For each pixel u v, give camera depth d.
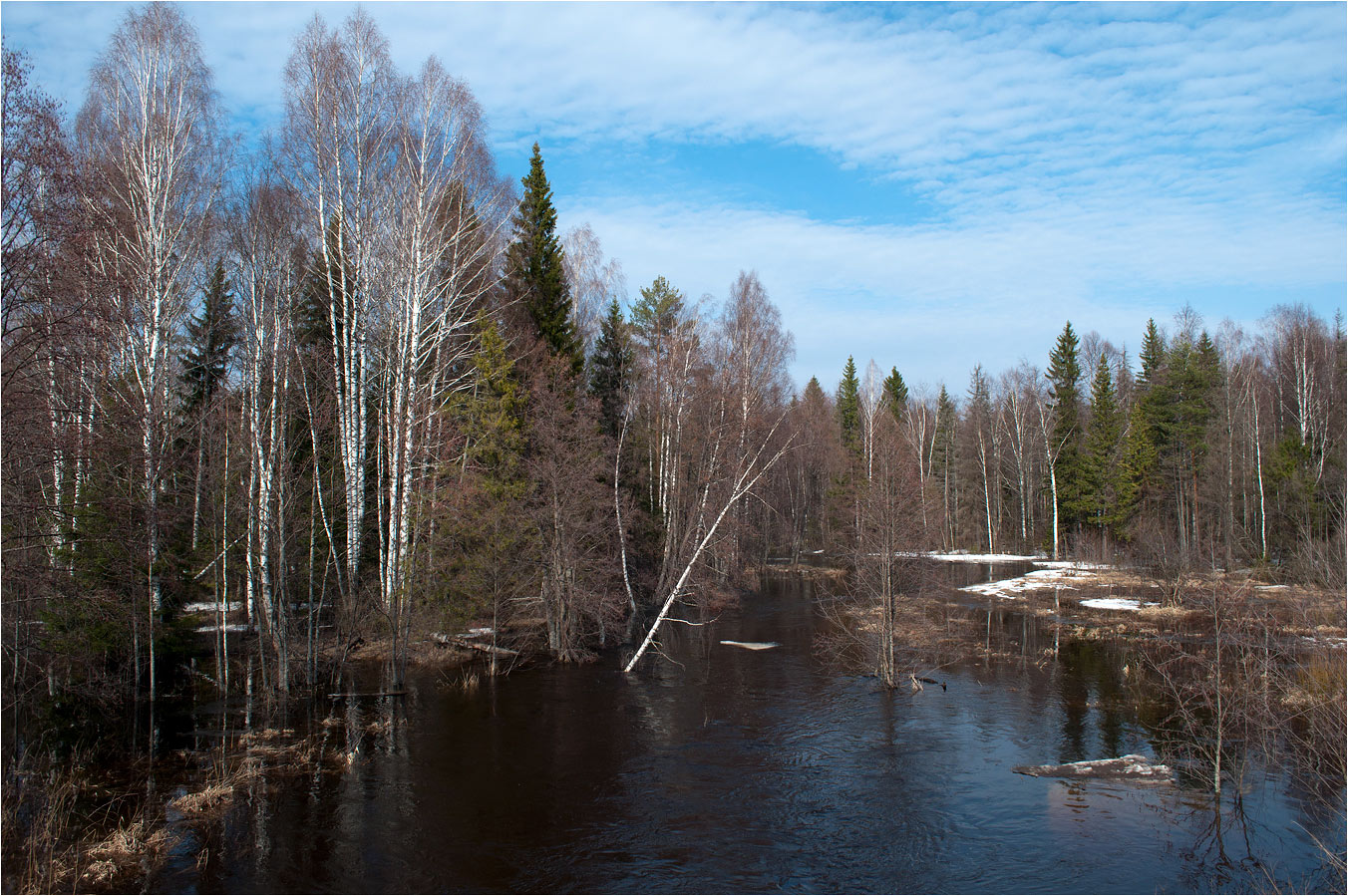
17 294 12.61
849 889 10.56
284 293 23.56
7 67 12.30
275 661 21.94
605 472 28.95
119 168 20.64
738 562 40.12
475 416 25.27
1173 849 11.57
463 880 10.77
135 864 10.95
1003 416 69.81
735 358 30.06
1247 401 49.44
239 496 22.05
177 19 22.55
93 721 17.77
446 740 16.86
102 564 17.84
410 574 21.45
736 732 17.47
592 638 27.69
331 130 24.22
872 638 23.42
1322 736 13.74
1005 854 11.50
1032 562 57.34
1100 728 17.50
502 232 29.98
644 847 11.84
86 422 15.27
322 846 11.72
